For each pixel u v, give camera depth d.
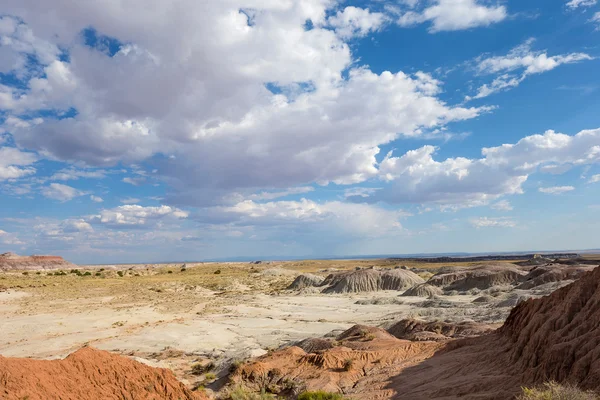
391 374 33.06
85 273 180.00
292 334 57.44
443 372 31.20
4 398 16.31
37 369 18.56
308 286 131.00
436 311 68.00
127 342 53.25
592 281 28.05
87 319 68.25
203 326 63.69
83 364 20.64
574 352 23.78
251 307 86.81
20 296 95.25
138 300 94.44
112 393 20.55
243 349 47.16
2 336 57.03
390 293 112.56
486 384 26.36
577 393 19.66
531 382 24.34
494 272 109.81
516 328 33.06
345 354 37.66
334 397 28.09
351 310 82.44
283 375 34.84
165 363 42.78
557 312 28.11
